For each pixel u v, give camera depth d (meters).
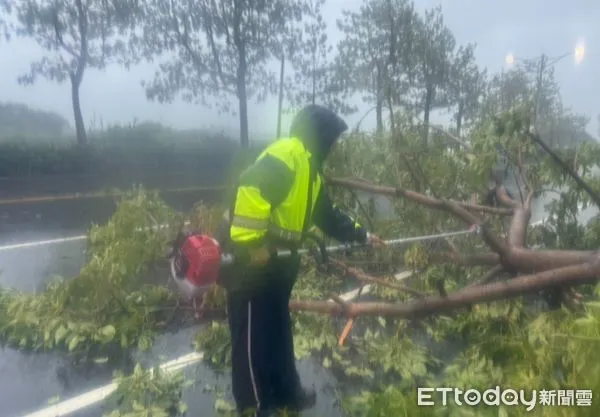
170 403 2.89
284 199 2.62
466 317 3.87
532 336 2.77
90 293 3.92
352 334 3.95
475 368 2.94
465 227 5.01
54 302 3.98
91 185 13.88
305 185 2.68
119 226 5.07
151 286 4.45
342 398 3.01
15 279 5.27
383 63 14.88
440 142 5.27
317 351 3.67
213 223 4.70
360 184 4.48
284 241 2.72
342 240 3.28
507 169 5.03
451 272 4.81
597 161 4.64
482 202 5.20
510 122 3.90
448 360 3.56
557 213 4.95
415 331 4.02
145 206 5.35
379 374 3.36
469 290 3.41
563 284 3.24
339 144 4.76
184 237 3.04
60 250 6.52
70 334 3.74
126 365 3.43
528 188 4.68
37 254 6.30
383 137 4.96
